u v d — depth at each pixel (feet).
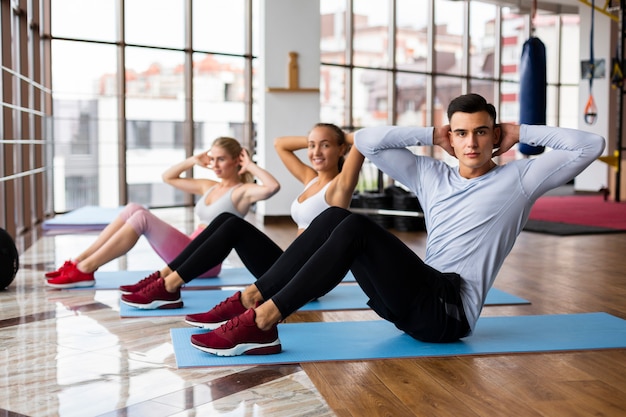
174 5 32.09
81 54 30.17
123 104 31.09
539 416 6.91
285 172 26.48
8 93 21.31
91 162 31.01
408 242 21.25
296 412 7.04
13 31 23.89
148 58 31.68
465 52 40.78
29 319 11.01
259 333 8.70
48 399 7.43
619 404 7.27
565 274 15.69
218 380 8.02
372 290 8.95
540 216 29.17
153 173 32.42
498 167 9.08
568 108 46.47
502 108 43.01
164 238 13.20
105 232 13.64
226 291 13.06
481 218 8.86
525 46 22.47
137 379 8.07
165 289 11.32
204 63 33.06
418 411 7.05
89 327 10.48
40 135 27.02
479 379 8.05
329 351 9.04
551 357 8.94
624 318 11.37
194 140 33.09
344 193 10.92
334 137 11.10
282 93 26.45
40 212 26.96
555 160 8.75
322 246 8.23
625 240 21.83
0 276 13.09
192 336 8.80
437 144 9.17
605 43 39.96
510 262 17.46
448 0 39.47
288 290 8.46
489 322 10.80
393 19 37.76
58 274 13.50
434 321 8.82
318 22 26.66
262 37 26.37
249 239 10.60
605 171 40.83
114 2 30.66
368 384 7.88
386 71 37.91
